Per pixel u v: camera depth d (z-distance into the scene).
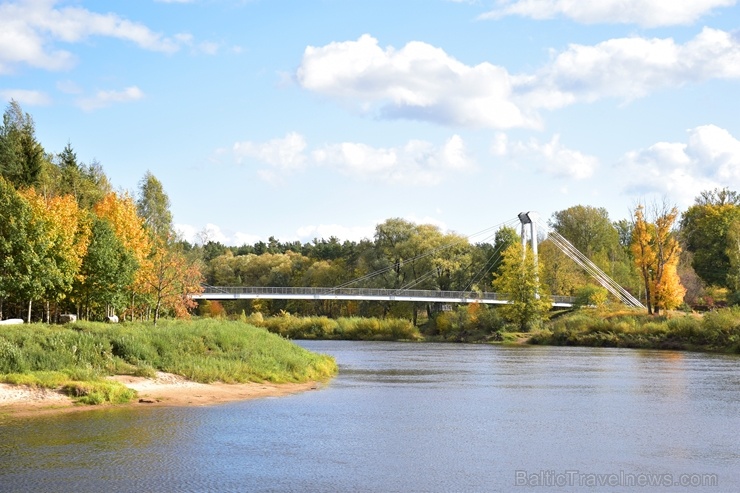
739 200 150.12
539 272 107.62
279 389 38.97
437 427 28.00
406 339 109.31
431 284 130.88
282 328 114.50
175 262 71.50
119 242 63.03
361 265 135.88
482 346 92.75
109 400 31.38
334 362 54.69
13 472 20.06
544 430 27.48
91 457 21.86
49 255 55.44
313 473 20.59
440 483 19.75
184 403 32.25
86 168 110.94
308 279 143.75
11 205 53.41
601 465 21.86
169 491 18.59
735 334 78.94
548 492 19.03
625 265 137.25
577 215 144.50
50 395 31.19
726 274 117.38
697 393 39.38
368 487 19.25
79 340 37.47
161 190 103.44
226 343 44.28
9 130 92.75
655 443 25.11
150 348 39.59
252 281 157.50
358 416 30.39
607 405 34.50
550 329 101.38
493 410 32.66
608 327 93.88
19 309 63.00
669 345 83.88
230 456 22.47
